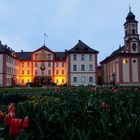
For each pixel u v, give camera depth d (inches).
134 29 2960.1
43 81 3654.0
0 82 3117.6
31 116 189.2
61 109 231.1
